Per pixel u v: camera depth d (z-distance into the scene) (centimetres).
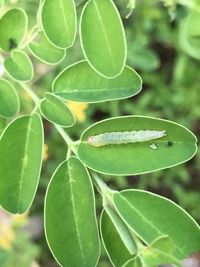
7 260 32
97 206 30
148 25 35
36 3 19
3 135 14
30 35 15
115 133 14
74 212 13
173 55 39
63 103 15
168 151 14
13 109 15
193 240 13
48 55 15
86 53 14
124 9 20
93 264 13
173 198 36
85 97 15
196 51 22
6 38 15
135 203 13
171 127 14
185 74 36
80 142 14
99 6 14
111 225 13
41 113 15
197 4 20
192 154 14
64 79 15
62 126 14
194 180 37
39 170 14
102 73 14
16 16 15
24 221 32
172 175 36
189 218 13
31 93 15
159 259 12
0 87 15
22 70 15
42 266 35
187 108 37
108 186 14
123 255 13
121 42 14
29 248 32
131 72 15
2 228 32
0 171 14
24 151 14
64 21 14
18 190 14
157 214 13
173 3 20
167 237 12
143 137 14
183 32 21
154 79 37
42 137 14
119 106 36
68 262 13
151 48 38
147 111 36
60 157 34
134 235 13
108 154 14
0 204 14
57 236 13
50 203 13
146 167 14
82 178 14
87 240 13
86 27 14
